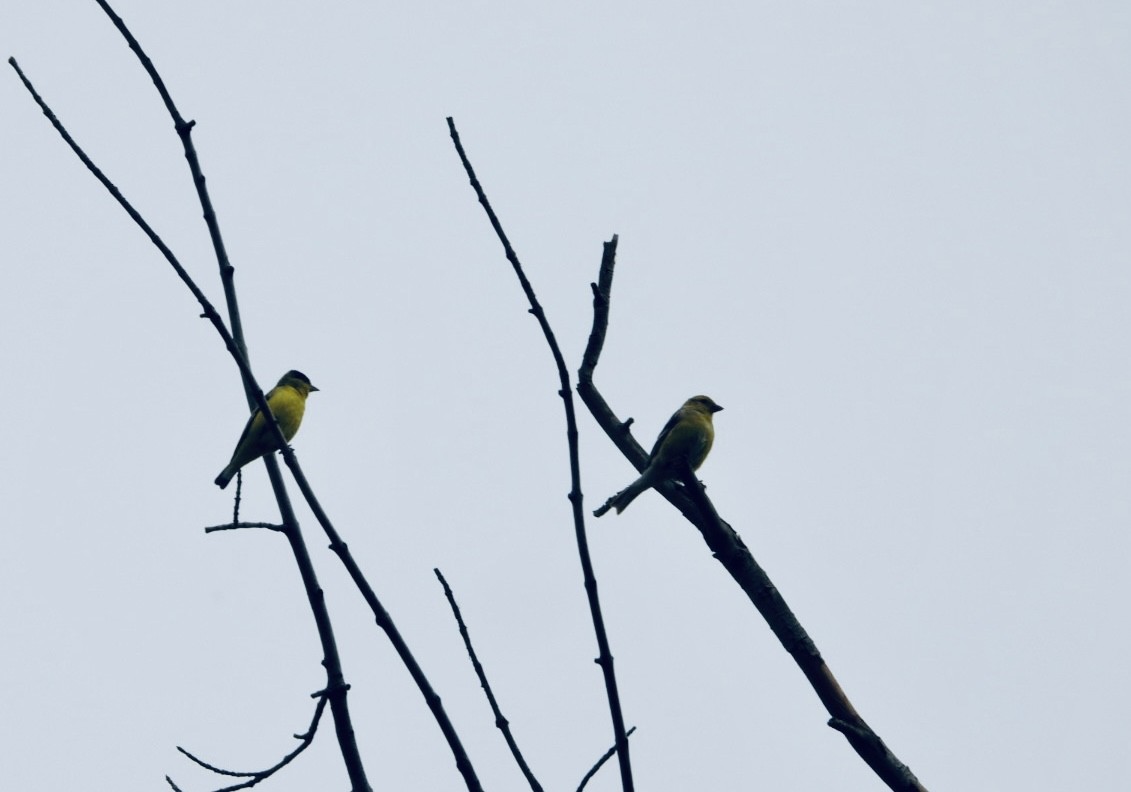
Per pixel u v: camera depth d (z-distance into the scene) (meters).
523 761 8.53
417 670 9.02
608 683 8.30
